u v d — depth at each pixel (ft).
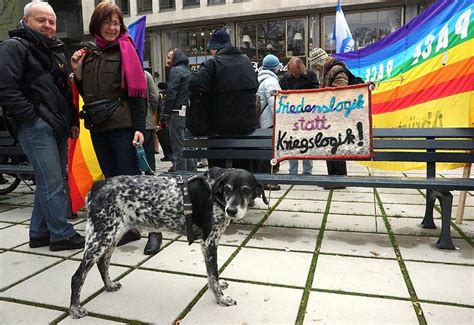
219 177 8.42
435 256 11.10
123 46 11.60
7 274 10.52
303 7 49.42
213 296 9.08
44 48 11.59
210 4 54.34
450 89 14.61
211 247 8.68
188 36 57.52
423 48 16.71
